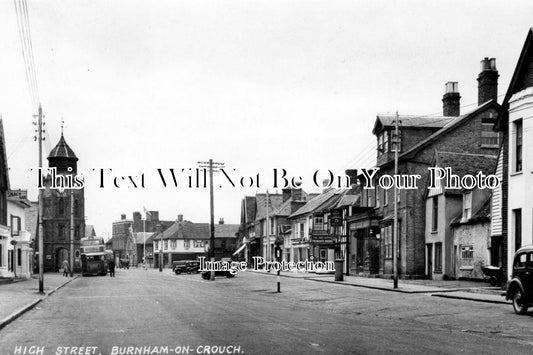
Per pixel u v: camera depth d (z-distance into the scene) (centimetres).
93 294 3116
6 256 4691
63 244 8219
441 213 3931
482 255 3512
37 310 2155
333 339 1295
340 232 5672
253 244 9050
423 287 3212
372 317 1838
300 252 6988
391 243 4438
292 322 1658
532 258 1858
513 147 2703
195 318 1770
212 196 5106
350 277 4794
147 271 9381
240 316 1833
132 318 1792
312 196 8094
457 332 1452
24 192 6216
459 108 4766
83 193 8375
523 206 2603
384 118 4603
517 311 1884
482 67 4316
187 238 11812
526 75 2655
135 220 14688
